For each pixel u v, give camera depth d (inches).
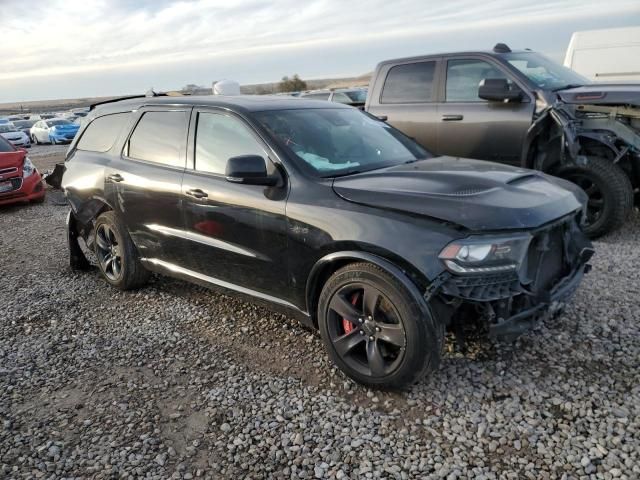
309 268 131.6
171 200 164.7
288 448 106.8
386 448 104.9
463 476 95.9
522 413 112.5
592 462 97.3
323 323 130.4
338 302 125.9
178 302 187.9
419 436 107.9
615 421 108.0
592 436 104.0
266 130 144.7
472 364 132.0
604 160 224.1
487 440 105.1
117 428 116.5
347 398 123.0
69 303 193.2
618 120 221.9
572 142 212.7
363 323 122.6
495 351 137.5
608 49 388.5
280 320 166.9
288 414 118.0
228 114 154.3
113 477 101.3
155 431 114.7
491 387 122.3
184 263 170.2
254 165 131.9
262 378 133.8
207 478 99.9
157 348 153.9
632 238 231.8
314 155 143.4
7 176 389.4
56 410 124.9
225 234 150.1
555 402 115.2
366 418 115.0
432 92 266.4
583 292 171.9
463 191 119.3
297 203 131.9
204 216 154.7
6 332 170.9
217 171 154.1
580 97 228.7
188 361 145.2
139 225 180.7
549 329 147.4
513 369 129.0
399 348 117.4
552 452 100.6
